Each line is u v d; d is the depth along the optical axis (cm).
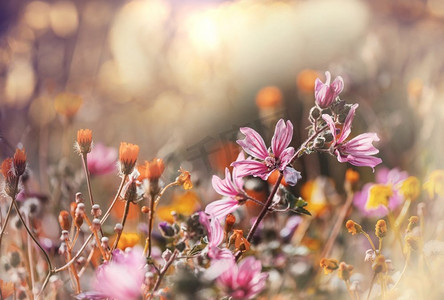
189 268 109
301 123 211
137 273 107
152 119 251
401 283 119
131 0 302
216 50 252
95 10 331
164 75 272
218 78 252
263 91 178
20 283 121
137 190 113
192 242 118
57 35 325
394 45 252
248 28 273
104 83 293
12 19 320
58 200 139
